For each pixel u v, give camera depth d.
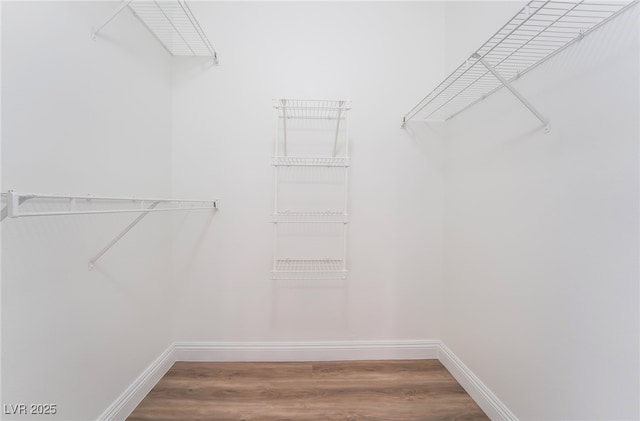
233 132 1.86
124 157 1.36
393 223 1.94
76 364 1.10
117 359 1.34
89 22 1.12
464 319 1.68
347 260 1.93
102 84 1.20
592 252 0.92
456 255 1.78
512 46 1.25
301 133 1.89
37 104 0.91
